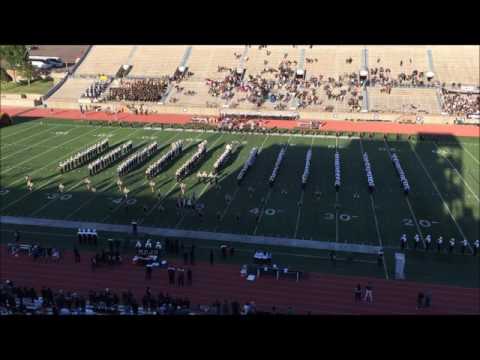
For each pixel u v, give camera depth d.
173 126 64.12
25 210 38.25
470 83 72.25
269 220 36.75
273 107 69.56
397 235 34.31
